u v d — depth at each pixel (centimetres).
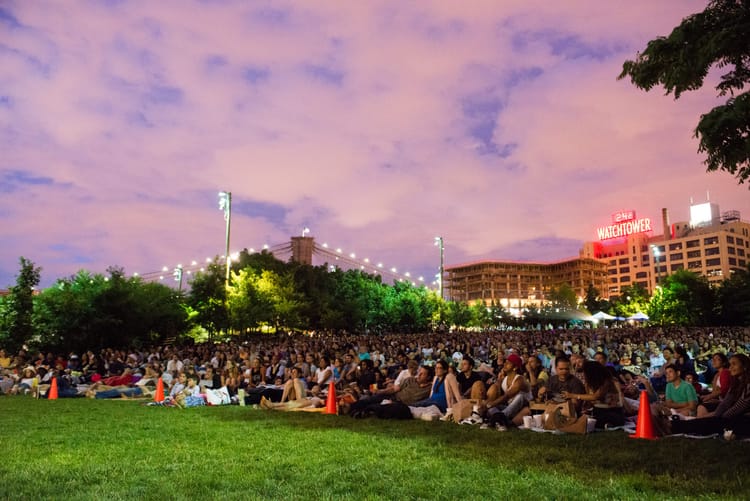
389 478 683
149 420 1230
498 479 676
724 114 980
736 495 602
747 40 1005
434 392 1336
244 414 1357
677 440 928
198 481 668
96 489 636
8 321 2930
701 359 2233
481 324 9869
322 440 955
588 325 9512
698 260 17675
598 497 601
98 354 3181
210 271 4366
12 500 592
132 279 3822
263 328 5522
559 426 1038
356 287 7562
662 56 1102
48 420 1216
